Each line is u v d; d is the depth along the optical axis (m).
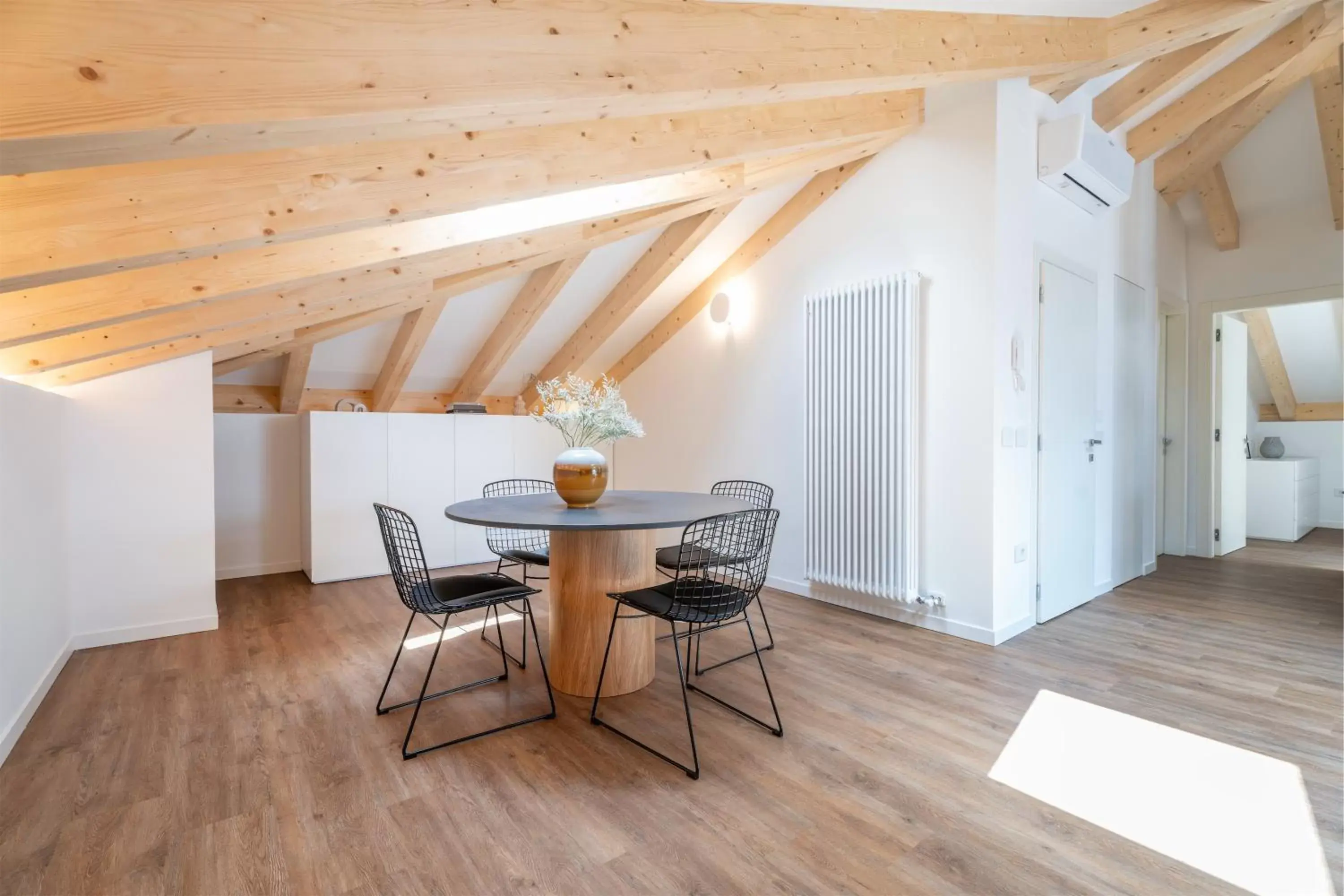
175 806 1.86
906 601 3.54
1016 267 3.36
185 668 3.00
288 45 1.32
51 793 1.93
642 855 1.64
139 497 3.43
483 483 5.51
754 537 2.55
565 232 3.65
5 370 2.59
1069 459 3.86
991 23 2.79
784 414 4.46
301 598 4.32
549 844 1.69
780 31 2.11
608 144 2.57
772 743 2.24
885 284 3.62
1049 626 3.59
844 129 3.27
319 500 4.72
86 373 3.26
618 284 4.98
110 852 1.65
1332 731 2.30
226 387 5.06
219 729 2.36
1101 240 4.19
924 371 3.55
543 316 5.11
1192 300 5.41
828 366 3.97
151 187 1.75
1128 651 3.16
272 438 5.07
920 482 3.57
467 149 2.26
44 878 1.55
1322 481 7.11
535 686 2.80
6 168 1.27
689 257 4.74
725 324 4.93
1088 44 3.13
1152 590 4.39
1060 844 1.68
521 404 6.39
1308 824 1.76
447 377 5.68
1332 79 4.00
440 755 2.17
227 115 1.27
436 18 1.48
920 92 3.55
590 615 2.68
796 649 3.22
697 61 1.92
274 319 3.54
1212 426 5.38
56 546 2.93
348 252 2.65
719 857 1.63
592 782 2.00
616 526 2.21
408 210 2.15
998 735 2.29
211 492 3.62
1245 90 3.93
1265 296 4.98
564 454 2.85
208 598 3.62
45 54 1.12
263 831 1.75
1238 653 3.12
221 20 1.26
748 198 4.16
